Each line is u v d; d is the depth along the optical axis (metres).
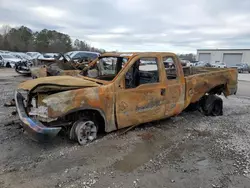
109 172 3.28
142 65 4.92
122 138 4.46
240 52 54.16
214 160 3.73
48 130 3.52
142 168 3.42
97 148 3.99
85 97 3.84
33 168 3.31
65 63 10.27
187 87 5.38
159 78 4.80
